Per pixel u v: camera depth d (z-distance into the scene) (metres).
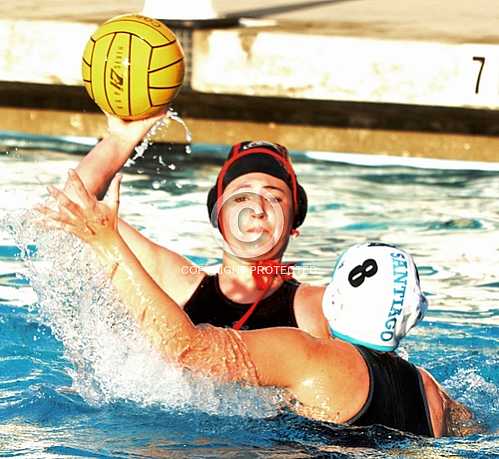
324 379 10.79
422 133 27.23
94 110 28.66
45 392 12.71
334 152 27.81
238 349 10.46
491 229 21.50
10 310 16.59
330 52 25.48
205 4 26.48
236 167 12.54
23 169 24.83
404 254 11.28
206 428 11.30
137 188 23.89
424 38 25.66
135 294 10.13
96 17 27.78
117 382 12.34
